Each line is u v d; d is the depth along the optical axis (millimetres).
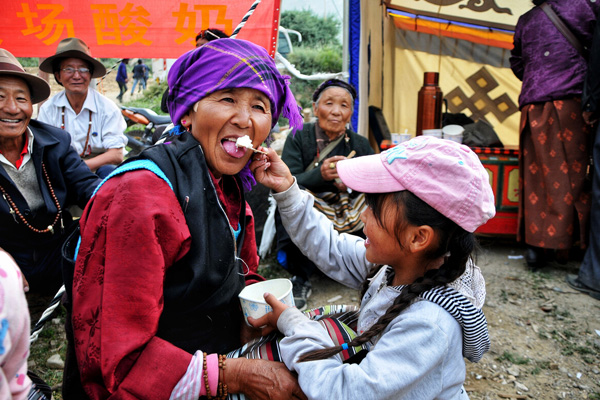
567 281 3453
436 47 5238
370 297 1482
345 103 3439
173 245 1271
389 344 1177
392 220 1247
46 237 2785
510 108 5285
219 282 1393
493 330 2861
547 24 3408
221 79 1338
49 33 2879
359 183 1282
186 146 1380
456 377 1221
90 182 2867
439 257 1272
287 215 1653
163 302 1336
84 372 1235
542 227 3535
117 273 1208
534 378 2439
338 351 1233
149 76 13719
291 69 4398
